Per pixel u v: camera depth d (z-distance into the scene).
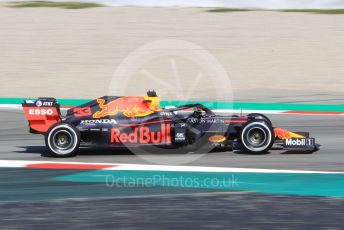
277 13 124.06
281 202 28.61
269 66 89.19
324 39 102.56
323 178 33.59
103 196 29.95
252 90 76.38
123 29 113.88
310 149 40.44
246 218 26.12
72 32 112.31
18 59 96.56
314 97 70.94
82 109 40.91
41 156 40.94
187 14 124.56
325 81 80.88
